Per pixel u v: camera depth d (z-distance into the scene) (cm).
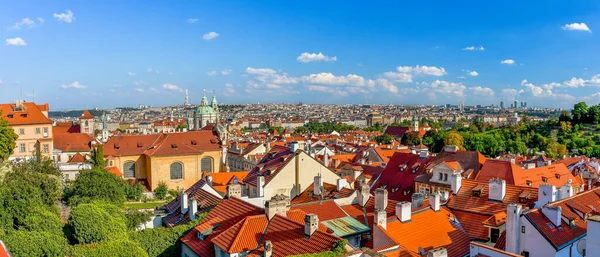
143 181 16300
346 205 6669
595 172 12119
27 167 9225
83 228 6316
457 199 6669
